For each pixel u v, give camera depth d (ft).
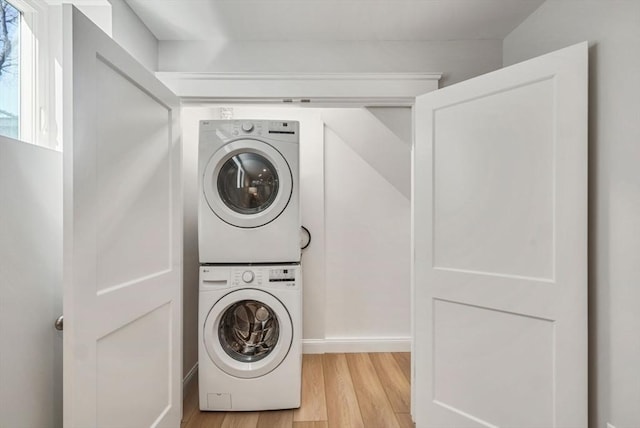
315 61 6.46
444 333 5.68
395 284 9.46
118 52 4.01
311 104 6.53
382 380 7.86
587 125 4.31
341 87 6.31
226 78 6.28
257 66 6.45
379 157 8.50
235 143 6.52
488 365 5.17
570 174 4.39
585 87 4.26
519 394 4.86
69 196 3.33
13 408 3.28
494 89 5.05
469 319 5.38
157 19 5.72
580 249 4.33
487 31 6.19
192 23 5.84
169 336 5.35
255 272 6.51
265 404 6.52
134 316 4.35
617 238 4.08
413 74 6.25
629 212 3.93
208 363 6.48
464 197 5.42
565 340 4.43
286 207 6.63
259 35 6.26
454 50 6.47
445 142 5.65
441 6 5.40
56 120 4.20
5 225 3.19
